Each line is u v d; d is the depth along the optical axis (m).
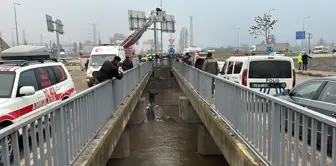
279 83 9.61
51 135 3.79
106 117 6.91
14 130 2.85
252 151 4.63
